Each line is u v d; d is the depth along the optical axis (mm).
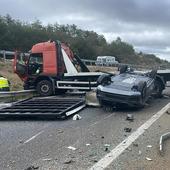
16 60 22406
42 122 12648
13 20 76938
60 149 8828
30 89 21953
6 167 7535
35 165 7625
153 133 10508
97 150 8695
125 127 11422
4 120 13266
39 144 9352
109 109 15242
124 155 8273
